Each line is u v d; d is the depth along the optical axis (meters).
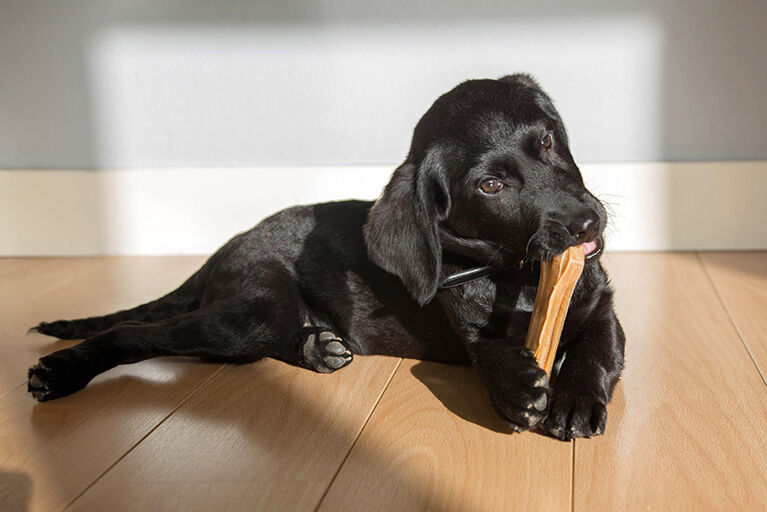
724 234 1.85
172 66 1.92
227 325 1.34
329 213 1.43
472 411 1.20
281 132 1.92
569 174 1.22
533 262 1.25
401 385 1.28
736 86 1.82
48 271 1.85
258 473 1.09
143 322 1.39
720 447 1.10
